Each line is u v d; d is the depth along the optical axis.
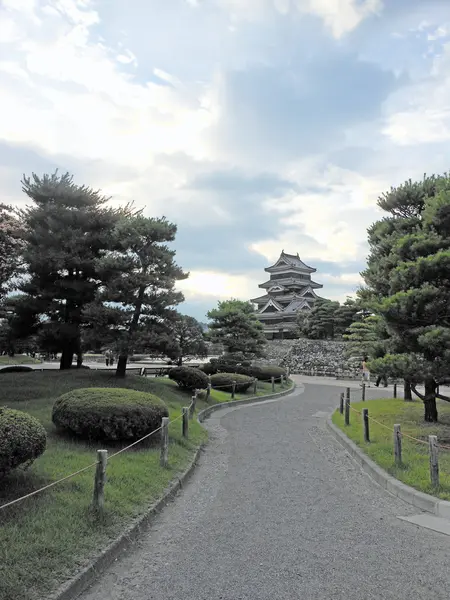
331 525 6.35
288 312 69.94
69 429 9.54
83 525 5.44
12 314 22.33
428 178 14.41
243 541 5.73
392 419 14.41
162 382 20.31
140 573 4.87
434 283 11.94
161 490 7.54
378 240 15.19
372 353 13.35
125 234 17.64
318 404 22.64
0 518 5.27
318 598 4.30
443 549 5.55
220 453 11.37
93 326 19.25
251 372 29.94
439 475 8.01
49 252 19.03
